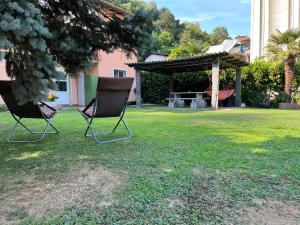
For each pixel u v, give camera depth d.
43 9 3.10
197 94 11.84
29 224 1.53
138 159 2.79
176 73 14.59
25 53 2.50
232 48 25.69
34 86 2.56
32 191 1.99
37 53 2.47
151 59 19.09
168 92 14.94
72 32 3.47
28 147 3.42
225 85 13.35
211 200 1.80
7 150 3.27
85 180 2.21
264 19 16.89
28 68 2.52
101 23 3.42
